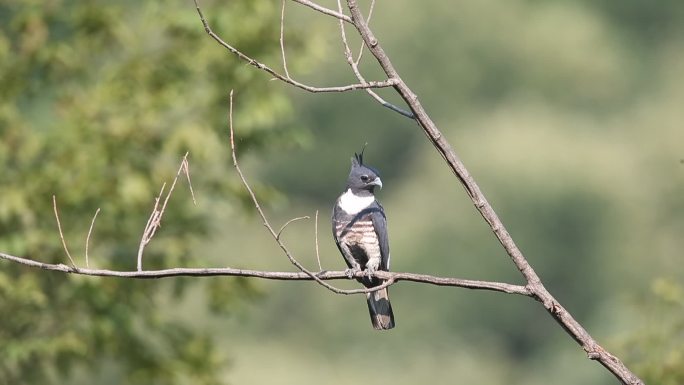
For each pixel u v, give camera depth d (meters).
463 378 32.41
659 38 40.34
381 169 38.25
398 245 34.22
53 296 11.90
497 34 38.84
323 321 31.66
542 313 34.03
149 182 11.98
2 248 11.55
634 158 34.56
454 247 34.06
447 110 38.50
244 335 29.36
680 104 36.03
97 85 12.55
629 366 10.56
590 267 34.16
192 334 12.48
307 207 36.72
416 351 32.78
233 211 12.65
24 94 12.63
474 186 7.22
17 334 11.91
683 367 10.39
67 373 12.18
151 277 7.09
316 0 24.72
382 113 37.75
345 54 7.19
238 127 12.28
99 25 12.53
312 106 37.53
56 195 11.73
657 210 34.19
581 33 38.78
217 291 12.42
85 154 11.97
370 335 31.95
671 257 33.81
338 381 29.53
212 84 12.42
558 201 33.84
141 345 12.29
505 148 34.41
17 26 12.48
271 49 12.38
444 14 38.62
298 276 7.14
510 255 7.20
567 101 38.66
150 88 12.32
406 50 38.53
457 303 33.81
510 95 38.66
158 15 12.41
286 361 28.89
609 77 38.78
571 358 32.56
